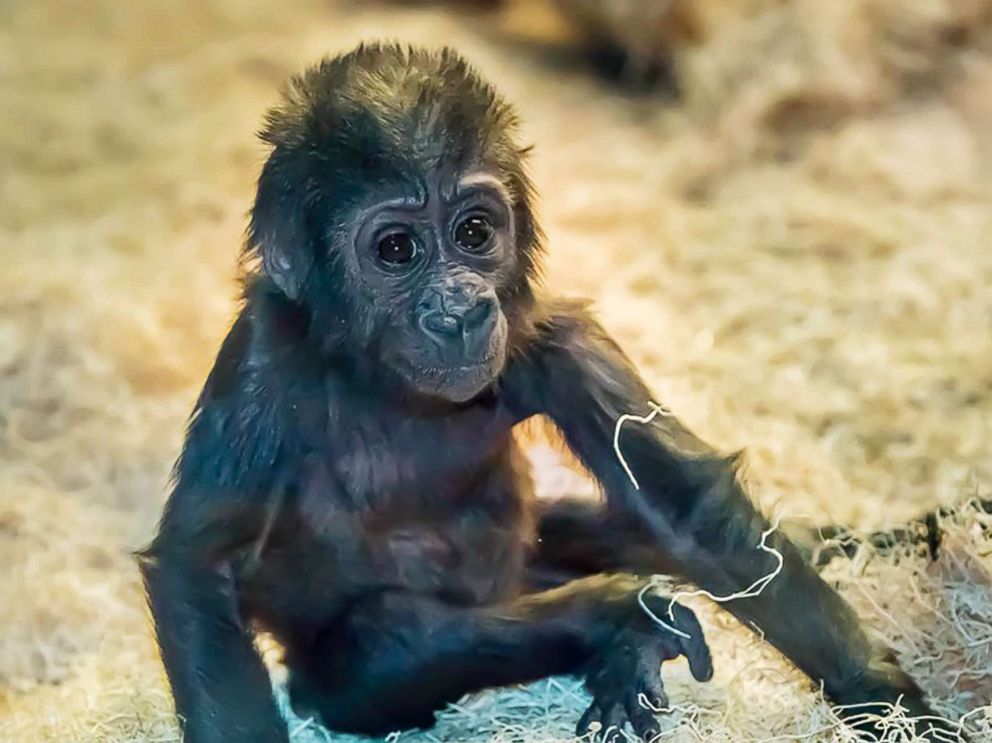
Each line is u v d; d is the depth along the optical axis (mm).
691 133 2172
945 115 2037
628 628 1064
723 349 1588
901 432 1425
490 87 1021
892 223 1836
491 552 1095
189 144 2281
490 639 1062
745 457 1113
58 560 1354
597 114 2295
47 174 2217
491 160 1005
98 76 2570
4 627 1271
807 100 2080
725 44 2180
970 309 1617
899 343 1579
